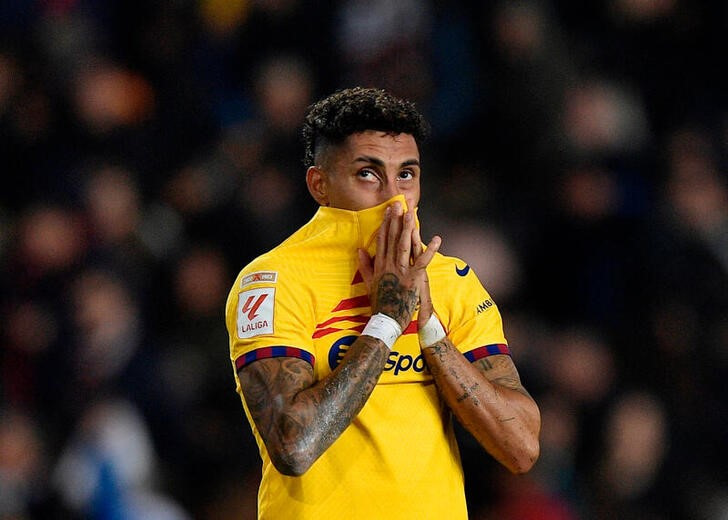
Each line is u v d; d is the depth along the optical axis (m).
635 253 31.69
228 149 33.75
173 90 36.97
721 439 29.20
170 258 32.47
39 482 29.00
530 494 25.66
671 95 35.28
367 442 12.22
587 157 32.94
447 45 34.72
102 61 38.06
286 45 36.91
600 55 35.19
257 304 12.37
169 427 29.17
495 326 13.04
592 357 28.91
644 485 28.08
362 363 11.87
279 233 31.94
